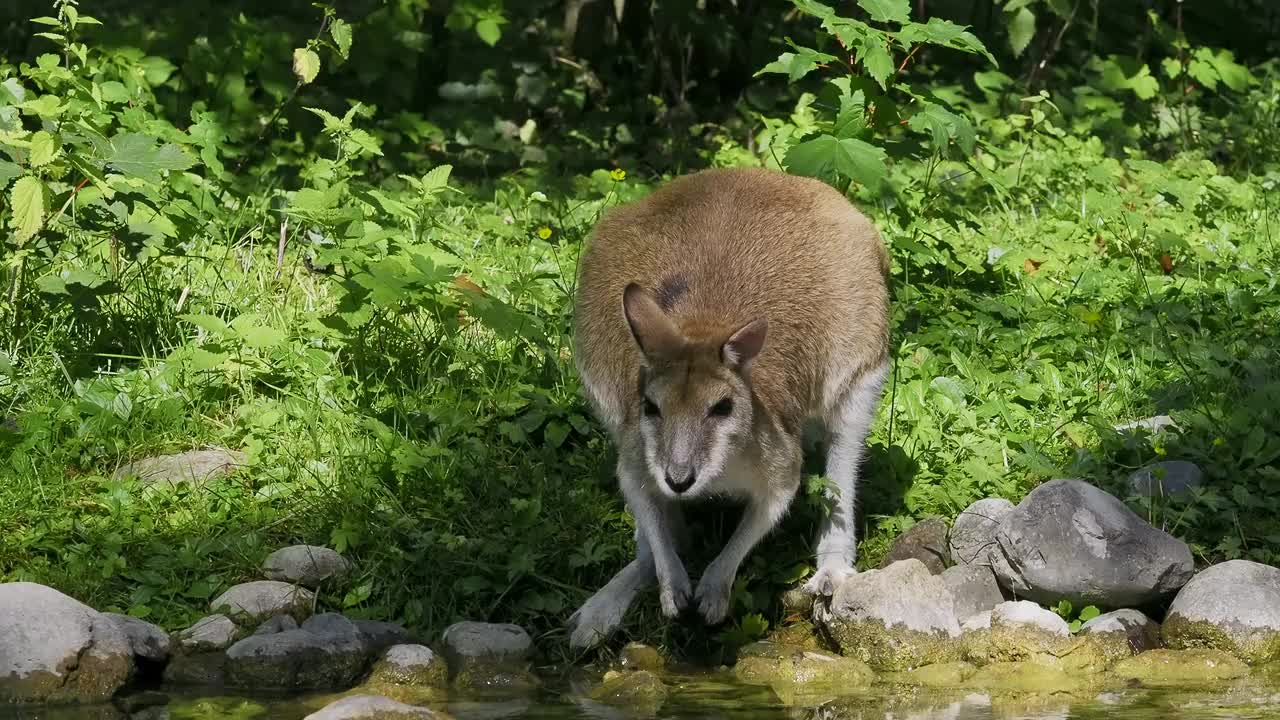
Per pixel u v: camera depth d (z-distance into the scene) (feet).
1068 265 41.93
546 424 32.14
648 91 59.98
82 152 33.50
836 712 23.57
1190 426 31.81
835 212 29.25
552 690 24.79
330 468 30.30
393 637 26.18
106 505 29.09
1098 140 51.78
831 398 28.32
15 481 29.43
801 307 27.53
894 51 54.85
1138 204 47.83
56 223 35.06
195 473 30.30
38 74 35.17
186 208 38.65
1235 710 23.27
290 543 28.66
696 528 29.84
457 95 54.90
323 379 32.96
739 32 59.98
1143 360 35.27
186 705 23.77
